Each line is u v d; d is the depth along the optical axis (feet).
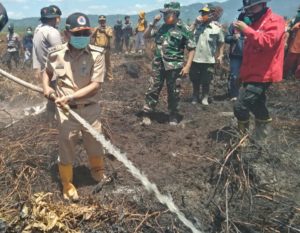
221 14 25.55
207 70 25.35
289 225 11.94
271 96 26.78
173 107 21.54
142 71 39.70
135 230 11.62
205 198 13.65
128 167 14.64
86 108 13.47
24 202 12.23
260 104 17.29
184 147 18.39
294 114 23.06
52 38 16.30
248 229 12.00
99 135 13.42
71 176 13.65
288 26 31.22
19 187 13.53
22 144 15.76
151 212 12.66
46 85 13.43
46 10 16.71
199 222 12.28
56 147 16.48
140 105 24.99
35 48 16.79
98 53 13.25
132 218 12.19
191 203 13.39
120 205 12.75
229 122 21.67
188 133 20.24
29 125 18.54
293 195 13.53
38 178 14.42
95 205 12.60
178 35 20.47
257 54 16.40
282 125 20.25
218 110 24.88
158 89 21.04
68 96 12.93
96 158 14.47
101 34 33.68
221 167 13.46
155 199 13.51
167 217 12.47
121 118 22.43
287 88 27.43
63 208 12.25
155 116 23.08
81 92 13.05
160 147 18.40
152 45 48.06
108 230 11.73
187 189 14.46
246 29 15.84
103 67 13.41
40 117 20.30
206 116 23.43
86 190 14.34
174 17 20.44
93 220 12.10
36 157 15.38
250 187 13.47
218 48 25.76
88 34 12.77
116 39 60.75
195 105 25.89
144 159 17.04
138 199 13.52
